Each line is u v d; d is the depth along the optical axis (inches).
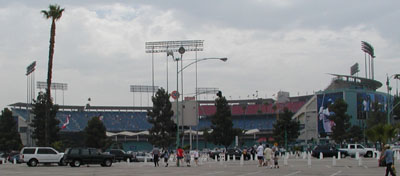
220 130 3821.4
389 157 1055.6
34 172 1433.3
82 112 5679.1
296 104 5816.9
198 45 3528.5
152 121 3693.4
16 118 4837.6
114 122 5659.5
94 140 3592.5
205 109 6294.3
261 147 1752.0
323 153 2716.5
